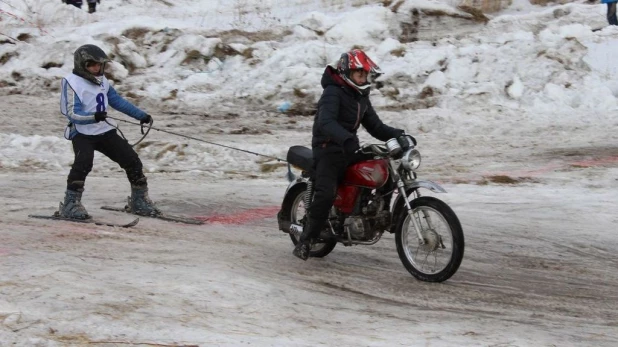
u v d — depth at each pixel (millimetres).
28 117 51312
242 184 34375
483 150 41844
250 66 62625
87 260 19672
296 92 55875
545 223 27172
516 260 23016
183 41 66062
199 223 27047
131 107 26359
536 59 56906
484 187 33094
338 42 66812
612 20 67688
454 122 48625
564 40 59750
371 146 19766
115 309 15680
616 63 57438
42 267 18438
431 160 39562
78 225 25062
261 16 80688
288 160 22484
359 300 18484
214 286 17672
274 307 16922
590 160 38406
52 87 61500
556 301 19156
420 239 19703
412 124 48375
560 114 50344
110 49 64250
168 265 19703
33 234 23000
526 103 52875
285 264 21609
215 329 15062
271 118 52219
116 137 26766
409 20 69312
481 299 19094
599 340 15984
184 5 90750
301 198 22750
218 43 64688
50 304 15719
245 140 44688
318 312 16969
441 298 19016
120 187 33125
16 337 14055
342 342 14883
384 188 20109
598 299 19453
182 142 42250
